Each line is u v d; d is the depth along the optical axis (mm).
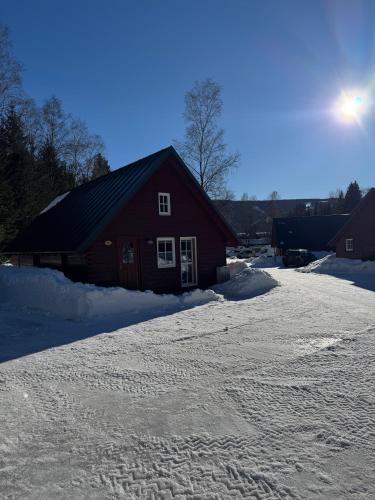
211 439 3752
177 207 16438
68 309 10453
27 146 38375
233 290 15648
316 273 26797
